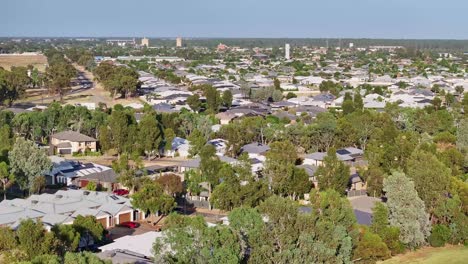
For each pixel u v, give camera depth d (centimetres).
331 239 4981
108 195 7694
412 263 6109
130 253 5403
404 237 6431
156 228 7081
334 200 5672
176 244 4575
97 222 6159
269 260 4656
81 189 8431
